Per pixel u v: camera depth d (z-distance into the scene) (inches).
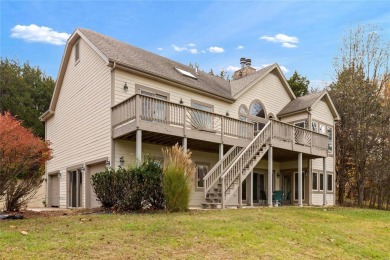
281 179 819.4
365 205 926.4
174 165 400.8
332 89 1016.2
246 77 805.2
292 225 334.0
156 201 406.9
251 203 569.3
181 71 676.7
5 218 326.0
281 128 628.4
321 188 824.3
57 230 247.3
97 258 185.6
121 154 525.0
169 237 238.5
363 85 956.0
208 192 515.5
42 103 1385.3
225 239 247.9
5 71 1311.5
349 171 978.1
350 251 272.5
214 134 563.5
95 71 581.3
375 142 920.3
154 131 472.7
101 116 551.8
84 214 373.4
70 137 663.8
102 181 430.3
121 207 402.6
